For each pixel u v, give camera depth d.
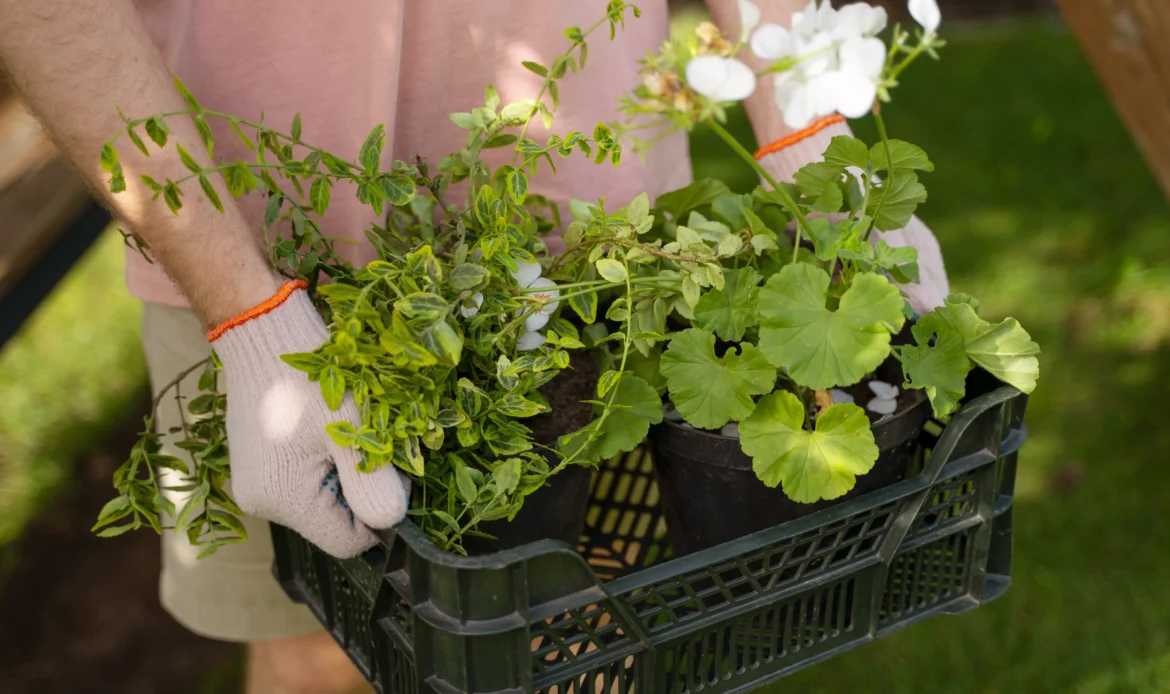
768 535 0.87
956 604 1.01
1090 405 2.54
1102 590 2.10
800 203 1.05
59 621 2.18
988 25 4.74
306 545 1.04
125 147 0.84
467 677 0.79
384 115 1.05
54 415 2.65
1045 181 3.41
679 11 4.83
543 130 1.13
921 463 1.11
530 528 1.02
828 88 0.80
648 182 1.24
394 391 0.84
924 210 3.29
